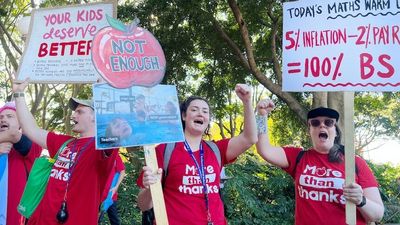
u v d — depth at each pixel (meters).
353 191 3.25
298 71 3.73
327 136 3.63
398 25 3.51
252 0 11.58
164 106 3.41
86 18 4.14
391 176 10.19
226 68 14.38
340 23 3.63
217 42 13.34
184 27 12.63
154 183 3.19
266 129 3.82
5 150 4.29
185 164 3.38
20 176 4.40
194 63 13.84
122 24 3.36
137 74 3.35
